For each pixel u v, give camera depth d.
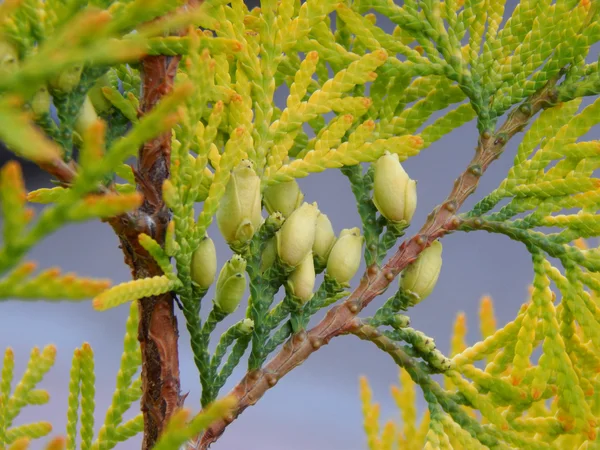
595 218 0.31
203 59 0.29
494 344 0.31
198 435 0.30
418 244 0.31
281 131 0.31
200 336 0.30
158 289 0.29
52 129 0.28
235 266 0.30
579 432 0.31
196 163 0.30
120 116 0.30
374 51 0.31
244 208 0.30
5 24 0.27
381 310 0.31
